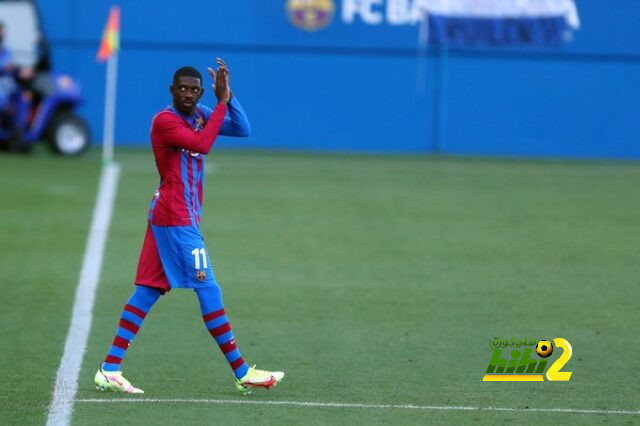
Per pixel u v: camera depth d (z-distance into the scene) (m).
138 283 27.88
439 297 41.34
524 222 60.19
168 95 97.19
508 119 99.00
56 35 96.06
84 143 87.00
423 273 45.84
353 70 98.19
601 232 57.22
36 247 49.53
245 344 33.91
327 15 97.44
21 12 93.56
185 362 31.50
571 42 98.25
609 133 99.44
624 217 62.72
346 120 98.75
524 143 99.25
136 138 97.69
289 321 37.16
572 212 64.19
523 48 98.19
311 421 25.77
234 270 45.78
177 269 27.45
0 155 85.94
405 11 97.69
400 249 51.28
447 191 71.88
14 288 41.31
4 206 60.72
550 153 99.50
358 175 79.62
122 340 27.92
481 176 81.19
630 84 98.94
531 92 98.75
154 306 38.72
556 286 43.66
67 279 43.16
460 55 98.25
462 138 99.00
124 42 96.50
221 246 51.09
